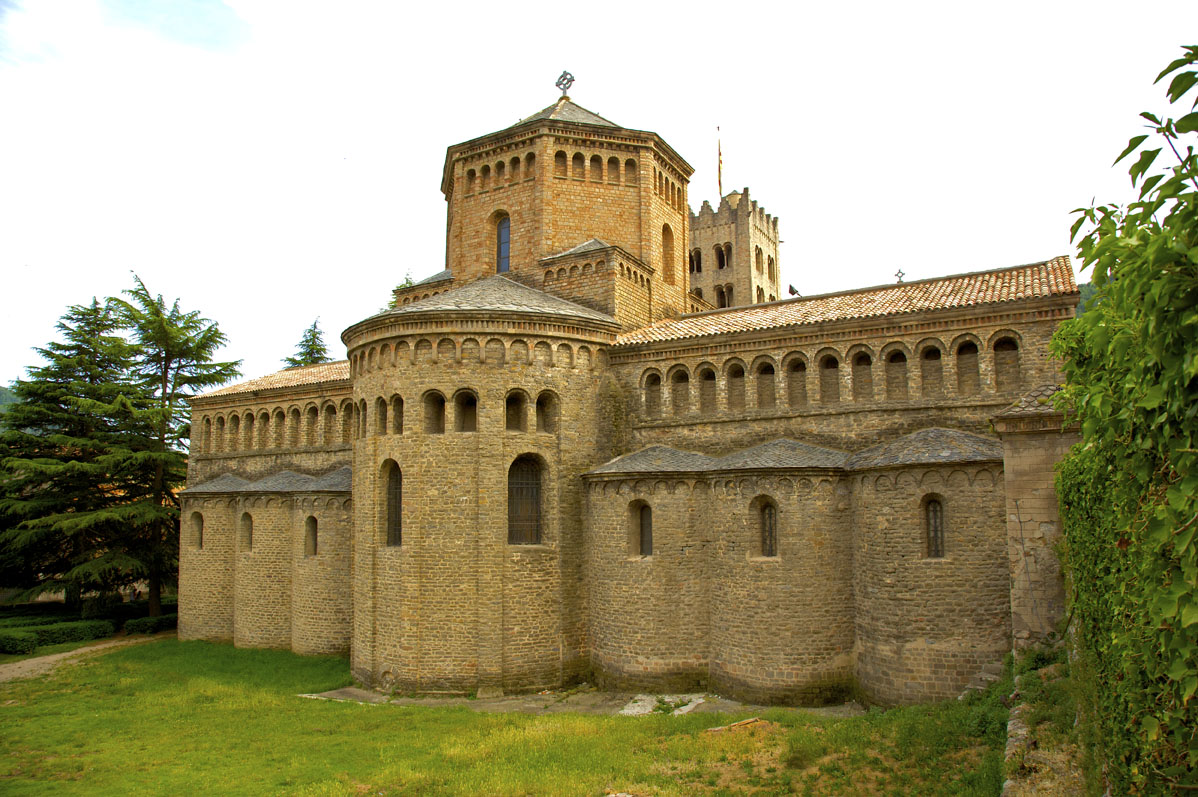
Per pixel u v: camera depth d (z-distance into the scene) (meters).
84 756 23.56
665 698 28.44
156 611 52.16
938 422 27.98
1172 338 6.65
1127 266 6.84
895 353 29.27
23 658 41.84
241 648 41.28
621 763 19.73
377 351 32.97
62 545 53.38
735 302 70.88
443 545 30.55
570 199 40.25
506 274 40.66
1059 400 18.81
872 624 26.34
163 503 55.34
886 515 26.22
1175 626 6.78
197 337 57.69
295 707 28.45
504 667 30.05
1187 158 6.30
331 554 38.75
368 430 33.00
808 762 18.67
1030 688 18.30
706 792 17.38
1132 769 9.41
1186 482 6.61
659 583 29.55
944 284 32.03
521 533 31.84
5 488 51.62
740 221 71.31
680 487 29.83
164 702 30.09
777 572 27.34
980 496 24.86
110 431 54.00
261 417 47.94
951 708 21.19
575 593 31.86
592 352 33.75
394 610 30.97
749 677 27.44
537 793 18.06
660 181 43.03
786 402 30.80
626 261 38.00
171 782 20.64
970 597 24.64
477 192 42.22
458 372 31.42
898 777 16.91
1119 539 10.23
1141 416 7.68
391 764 21.25
